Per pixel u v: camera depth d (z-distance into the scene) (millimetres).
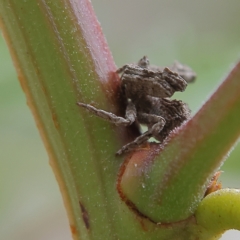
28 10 99
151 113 105
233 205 96
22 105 116
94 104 100
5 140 126
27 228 143
